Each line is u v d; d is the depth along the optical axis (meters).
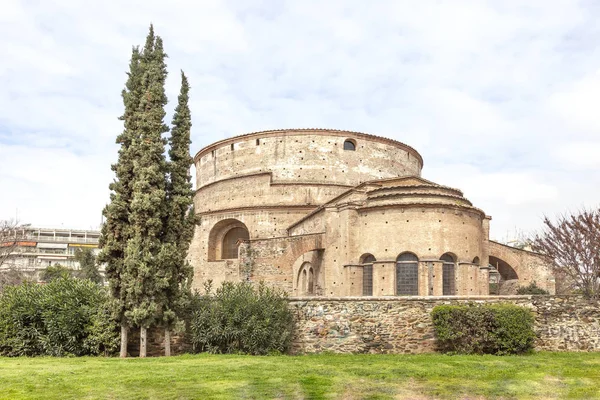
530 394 15.45
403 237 34.56
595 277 35.22
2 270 61.94
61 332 23.47
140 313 23.19
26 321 24.06
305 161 50.09
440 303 24.02
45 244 123.69
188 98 27.28
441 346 23.53
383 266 34.59
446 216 34.94
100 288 26.00
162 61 26.66
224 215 49.66
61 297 24.28
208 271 48.84
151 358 22.34
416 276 34.19
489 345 22.84
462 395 15.32
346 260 36.06
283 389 15.88
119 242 24.78
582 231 36.34
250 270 39.91
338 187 49.16
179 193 26.06
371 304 24.11
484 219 42.81
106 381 16.91
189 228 26.11
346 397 15.02
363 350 23.72
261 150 51.34
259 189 49.56
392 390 15.84
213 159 54.84
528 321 22.98
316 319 24.38
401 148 53.81
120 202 24.72
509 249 44.06
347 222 36.44
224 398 14.82
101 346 24.06
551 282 44.38
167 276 24.09
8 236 62.66
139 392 15.51
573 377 17.70
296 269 45.47
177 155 26.41
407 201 35.59
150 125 25.23
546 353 22.92
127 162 25.30
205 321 24.14
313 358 22.03
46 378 17.39
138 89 25.97
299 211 47.78
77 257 81.19
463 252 35.12
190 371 18.61
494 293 47.28
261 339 23.36
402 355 22.88
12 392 15.41
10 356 23.41
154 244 24.45
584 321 23.69
